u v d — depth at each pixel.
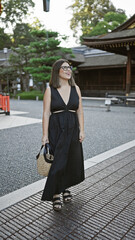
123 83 23.75
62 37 21.97
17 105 16.09
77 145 2.29
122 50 18.73
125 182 3.01
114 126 7.55
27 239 1.87
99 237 1.90
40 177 3.28
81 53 27.34
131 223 2.10
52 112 2.25
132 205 2.42
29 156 4.30
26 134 6.35
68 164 2.26
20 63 25.78
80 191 2.75
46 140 2.20
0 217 2.19
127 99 15.12
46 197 2.13
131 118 9.58
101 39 16.31
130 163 3.78
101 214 2.25
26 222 2.11
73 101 2.22
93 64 24.39
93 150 4.66
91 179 3.10
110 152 4.43
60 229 2.01
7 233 1.95
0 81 31.70
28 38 48.16
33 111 12.26
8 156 4.31
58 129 2.19
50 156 2.19
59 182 2.17
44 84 22.78
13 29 48.19
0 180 3.16
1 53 35.84
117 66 22.77
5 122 8.51
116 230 2.00
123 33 18.08
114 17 34.94
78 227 2.04
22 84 27.58
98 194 2.67
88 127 7.34
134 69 23.16
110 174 3.29
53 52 21.88
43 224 2.08
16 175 3.36
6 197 2.59
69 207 2.38
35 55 24.89
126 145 4.98
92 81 26.11
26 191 2.74
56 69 2.19
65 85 2.25
